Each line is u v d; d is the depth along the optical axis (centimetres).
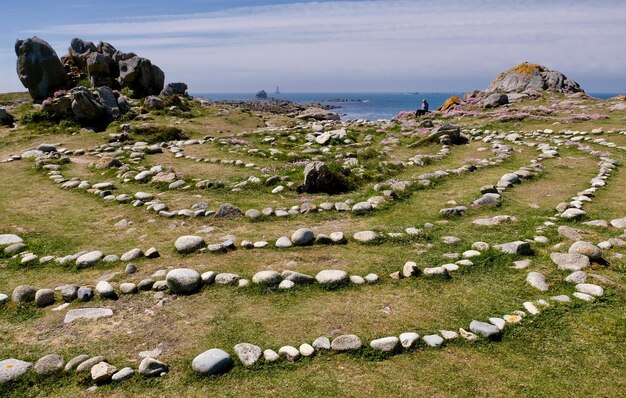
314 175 1444
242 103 10669
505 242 998
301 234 1023
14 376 597
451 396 561
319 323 717
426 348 654
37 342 683
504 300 773
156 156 2028
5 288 863
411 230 1080
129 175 1652
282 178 1554
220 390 576
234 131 3102
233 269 902
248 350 639
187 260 955
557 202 1272
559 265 863
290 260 945
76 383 588
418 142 2250
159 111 3384
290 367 617
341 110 11456
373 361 629
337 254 975
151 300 800
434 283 840
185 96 4406
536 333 679
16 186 1590
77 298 811
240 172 1702
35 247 1044
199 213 1232
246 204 1333
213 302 789
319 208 1277
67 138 2530
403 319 725
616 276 820
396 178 1591
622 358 616
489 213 1206
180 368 615
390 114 9488
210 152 2095
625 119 2603
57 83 3728
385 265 915
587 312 715
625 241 962
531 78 4428
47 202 1398
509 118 2948
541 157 1844
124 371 598
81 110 2794
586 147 2009
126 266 924
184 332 701
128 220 1229
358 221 1191
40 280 898
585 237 996
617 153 1914
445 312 745
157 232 1138
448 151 2061
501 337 675
